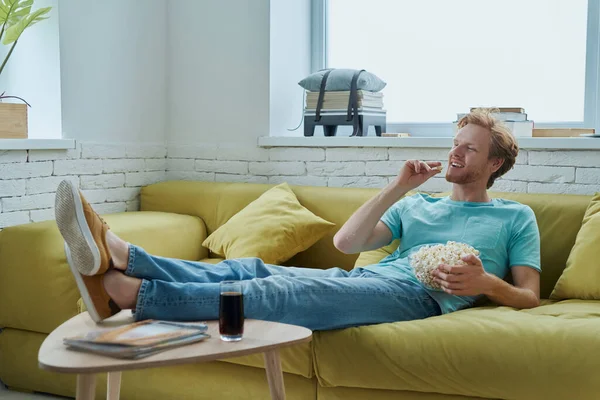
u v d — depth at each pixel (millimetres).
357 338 2139
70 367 1589
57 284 2686
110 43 3547
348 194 3109
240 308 1792
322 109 3533
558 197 2732
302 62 3936
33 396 2809
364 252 2838
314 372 2225
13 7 2975
